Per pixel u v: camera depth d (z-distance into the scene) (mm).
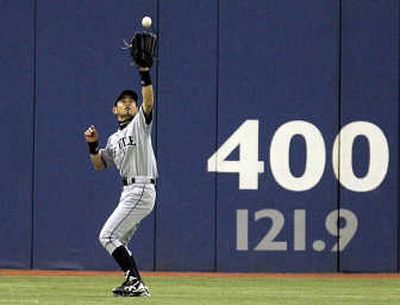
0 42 47875
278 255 48281
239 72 48250
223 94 48156
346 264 48406
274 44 48375
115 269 47969
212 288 41031
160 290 39812
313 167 48312
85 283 42625
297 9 48438
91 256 47969
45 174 47781
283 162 48281
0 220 47906
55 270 47875
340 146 48438
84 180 47875
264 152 48250
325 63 48438
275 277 46625
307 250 48344
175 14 48062
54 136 47812
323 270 48344
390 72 48688
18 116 47812
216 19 48219
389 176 48562
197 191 48156
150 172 34688
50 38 47906
